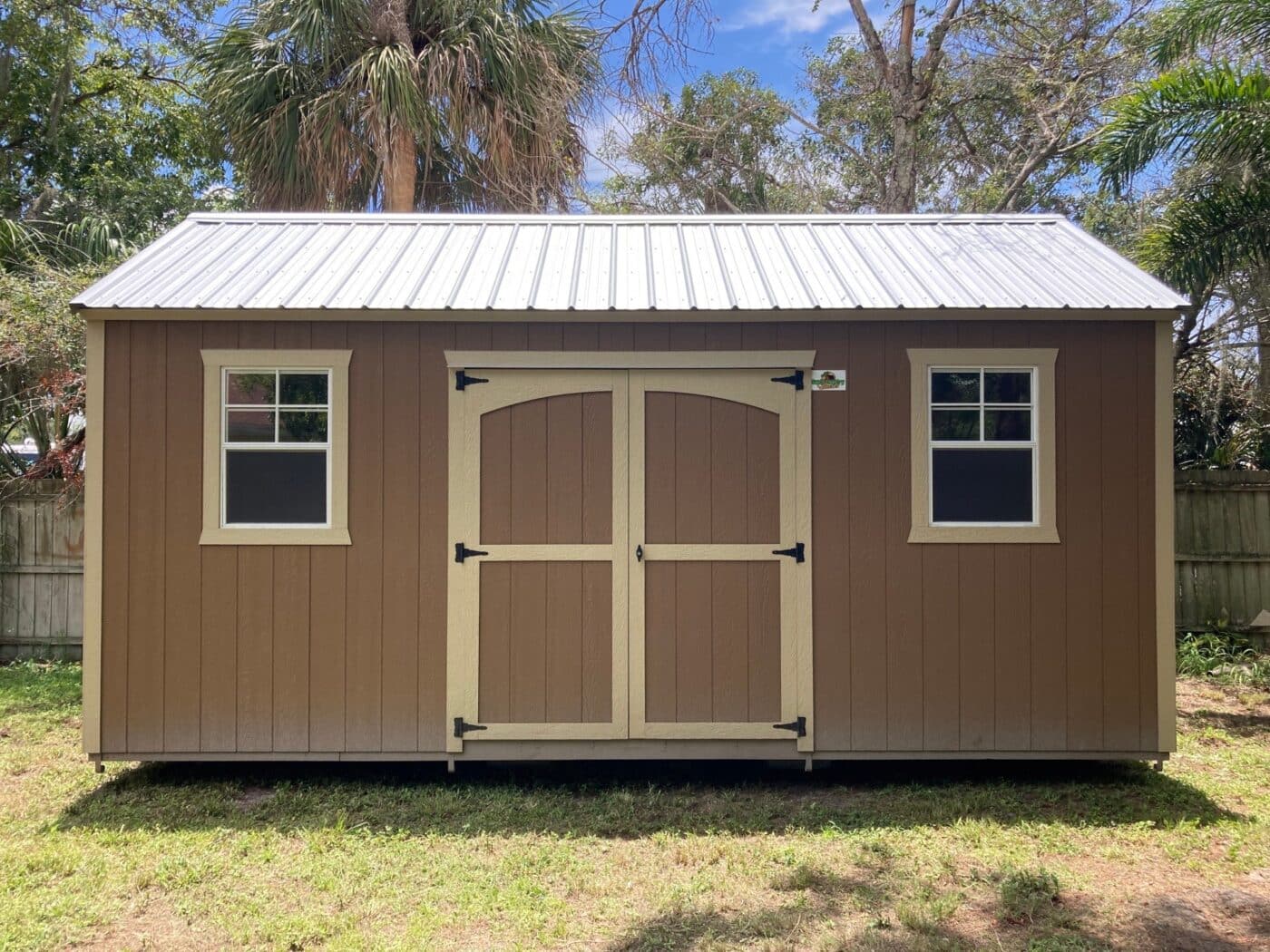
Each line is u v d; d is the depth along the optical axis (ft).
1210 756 19.90
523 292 18.31
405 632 17.76
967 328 17.87
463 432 17.79
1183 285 26.40
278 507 17.89
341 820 15.90
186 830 15.71
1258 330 34.47
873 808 16.80
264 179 34.88
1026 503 17.99
